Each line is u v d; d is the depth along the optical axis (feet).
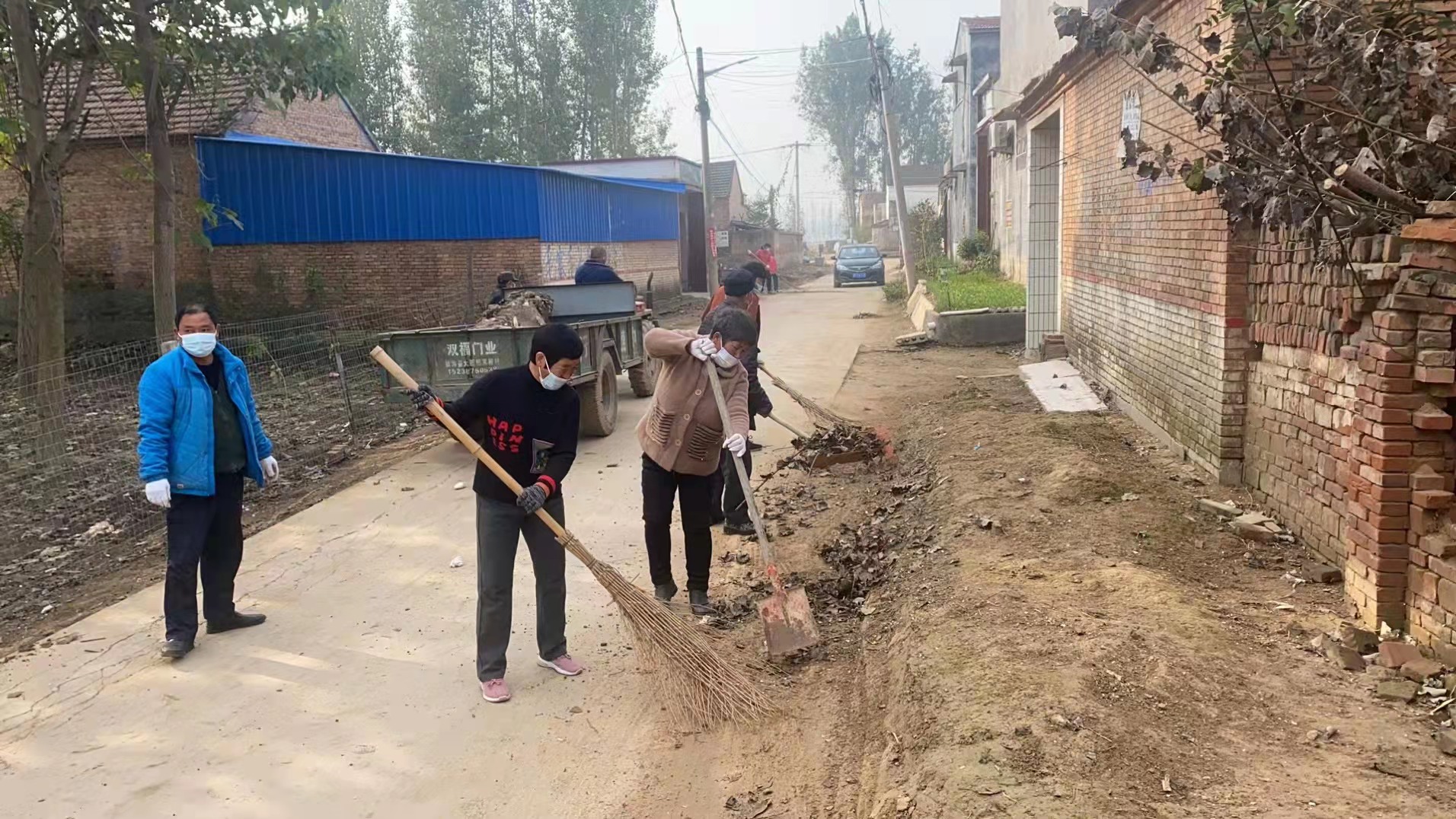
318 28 40.29
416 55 130.21
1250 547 17.22
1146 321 26.32
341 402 40.19
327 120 73.56
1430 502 12.82
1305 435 16.96
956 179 120.98
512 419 14.66
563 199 64.28
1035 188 44.34
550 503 15.12
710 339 16.84
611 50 138.00
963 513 19.97
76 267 60.34
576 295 39.11
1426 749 10.71
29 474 29.07
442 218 59.72
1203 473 21.53
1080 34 17.35
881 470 26.61
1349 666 12.62
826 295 105.19
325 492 26.86
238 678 15.65
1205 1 20.72
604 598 18.79
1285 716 11.52
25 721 14.38
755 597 18.30
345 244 60.13
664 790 12.45
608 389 33.73
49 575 21.63
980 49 104.94
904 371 44.52
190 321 16.58
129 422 35.81
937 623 14.57
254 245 59.88
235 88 60.95
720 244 129.08
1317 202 15.25
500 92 134.21
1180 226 22.97
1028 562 16.57
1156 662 12.51
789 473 26.81
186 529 16.44
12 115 36.29
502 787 12.57
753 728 13.85
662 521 17.46
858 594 18.30
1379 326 13.41
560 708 14.57
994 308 53.31
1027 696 11.65
